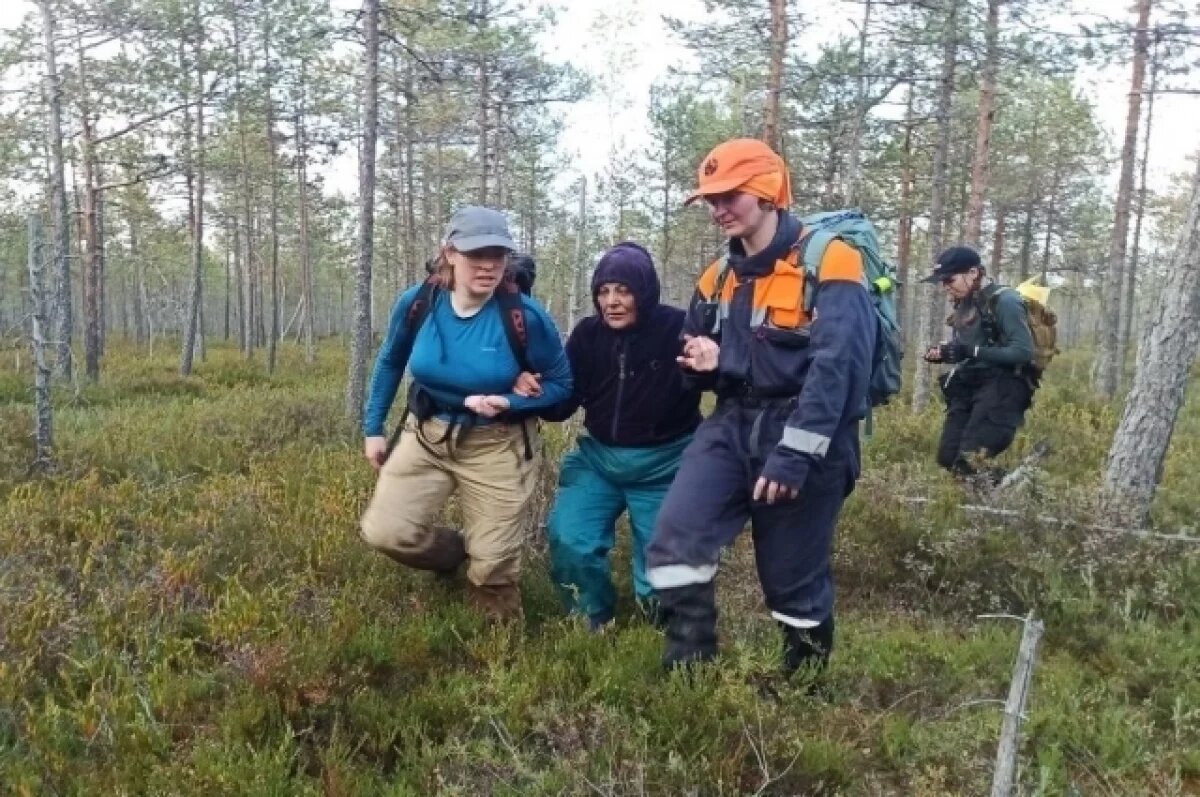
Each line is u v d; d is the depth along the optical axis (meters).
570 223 24.56
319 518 5.32
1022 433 9.31
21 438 7.88
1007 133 22.41
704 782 2.89
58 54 15.92
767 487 3.05
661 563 3.30
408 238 25.81
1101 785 3.11
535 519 5.02
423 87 19.34
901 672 3.78
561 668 3.47
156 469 7.03
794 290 3.16
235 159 21.70
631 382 4.01
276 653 3.44
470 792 2.86
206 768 2.85
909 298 38.66
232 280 48.97
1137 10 14.33
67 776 2.88
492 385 3.91
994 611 4.64
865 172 20.39
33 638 3.65
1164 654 3.98
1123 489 5.83
